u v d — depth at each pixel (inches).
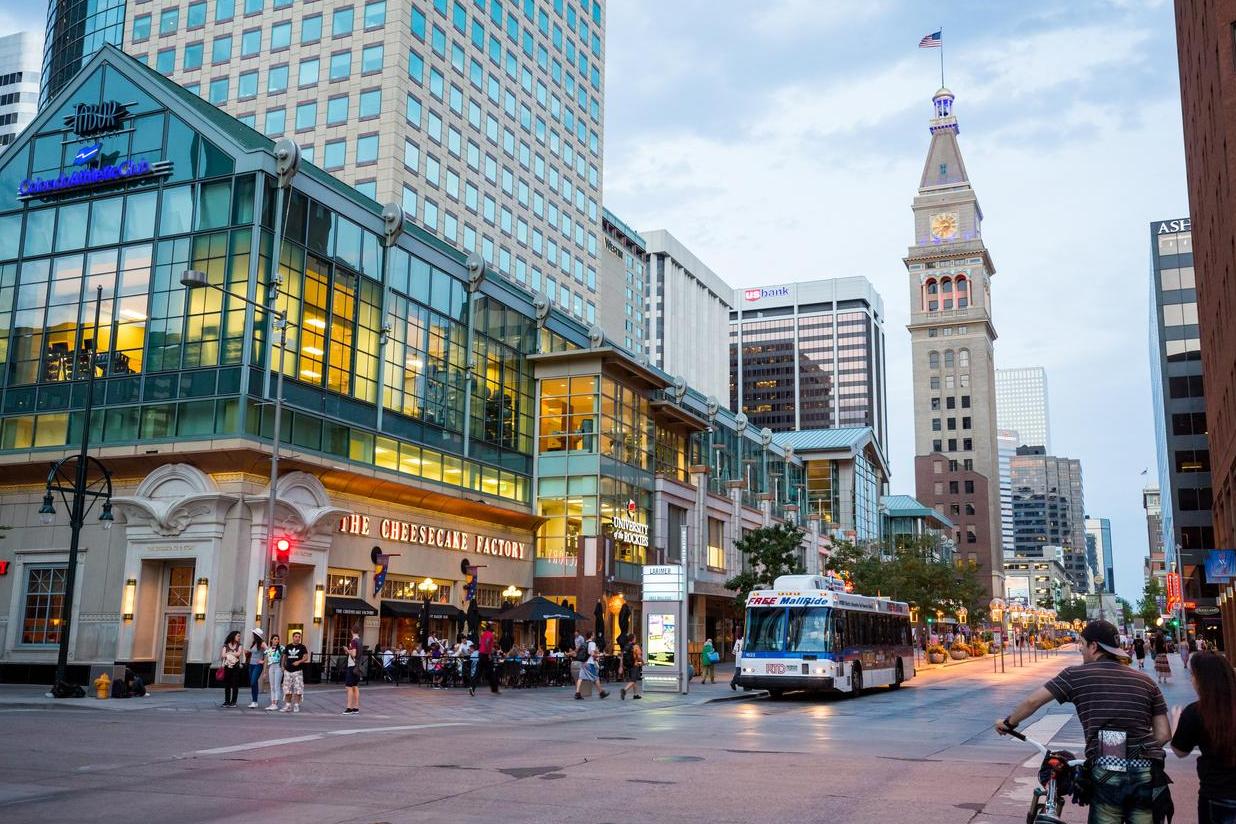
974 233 7436.0
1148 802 273.0
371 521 1717.5
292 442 1535.4
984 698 1460.4
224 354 1485.0
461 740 759.7
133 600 1454.2
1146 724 278.7
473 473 2005.4
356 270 1727.4
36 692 1301.7
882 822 446.6
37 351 1646.2
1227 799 257.6
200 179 1571.1
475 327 2060.8
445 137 3009.4
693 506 2694.4
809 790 534.9
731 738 814.5
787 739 814.5
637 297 7258.9
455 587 1935.3
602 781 557.0
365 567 1689.2
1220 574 2020.2
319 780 552.4
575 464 2202.3
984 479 6875.0
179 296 1540.4
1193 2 2172.7
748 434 3272.6
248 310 1481.3
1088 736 282.0
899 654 1747.0
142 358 1547.7
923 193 7677.2
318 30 2935.5
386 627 1775.3
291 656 1049.5
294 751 679.7
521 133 3444.9
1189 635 4379.9
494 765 619.2
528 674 1581.0
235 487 1448.1
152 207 1601.9
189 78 3088.1
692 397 2834.6
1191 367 5108.3
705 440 2898.6
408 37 2864.2
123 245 1610.5
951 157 7716.5
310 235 1619.1
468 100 3147.1
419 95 2901.1
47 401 1614.2
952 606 3211.1
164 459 1473.9
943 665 2994.6
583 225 3826.3
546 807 473.7
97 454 1518.2
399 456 1788.9
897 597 3011.8
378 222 1793.8
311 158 2866.6
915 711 1182.9
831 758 681.0
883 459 4389.8
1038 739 834.8
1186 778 622.5
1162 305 5236.2
